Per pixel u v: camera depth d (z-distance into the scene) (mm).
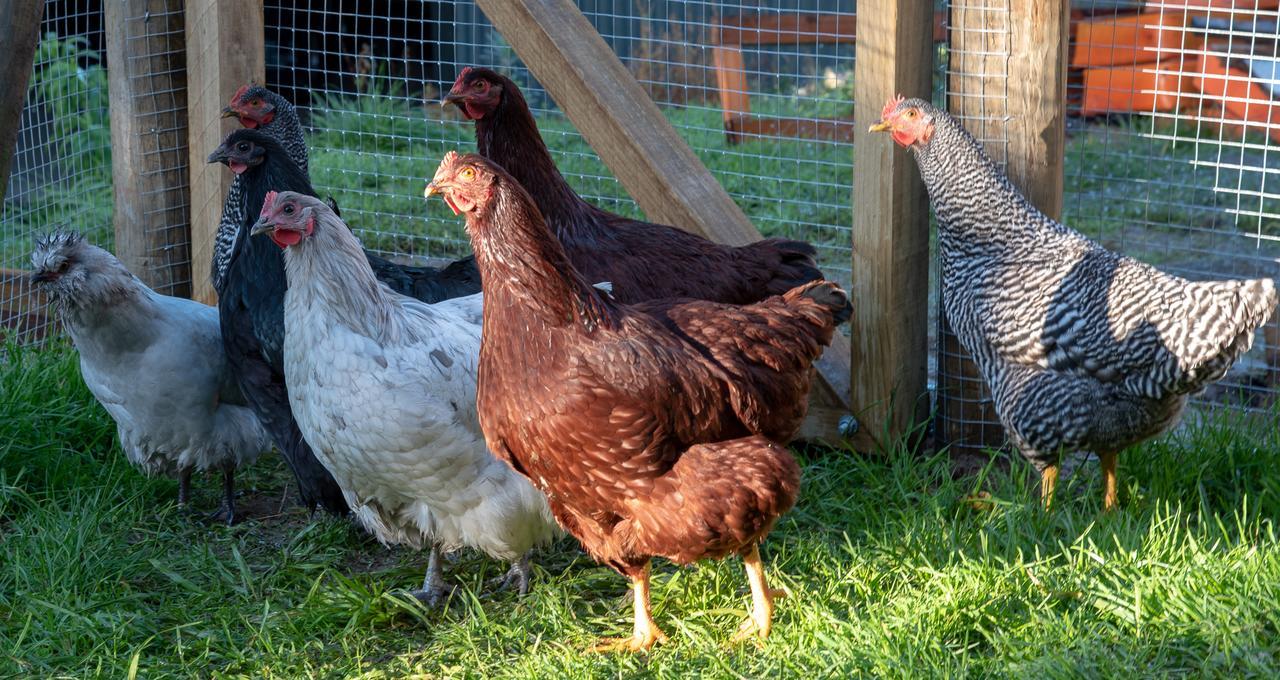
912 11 4605
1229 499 4512
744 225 5090
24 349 5758
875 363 4980
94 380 4598
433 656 3826
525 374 3311
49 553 4250
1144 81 9547
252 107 5516
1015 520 4145
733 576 4145
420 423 3709
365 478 3908
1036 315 4160
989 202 4312
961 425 5090
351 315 3693
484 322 3404
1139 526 3977
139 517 4793
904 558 4016
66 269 4285
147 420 4617
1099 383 4102
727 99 9461
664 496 3426
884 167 4727
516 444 3412
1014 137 4672
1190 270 7254
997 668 3268
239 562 4266
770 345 3629
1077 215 7469
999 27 4574
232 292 4410
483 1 4984
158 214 5996
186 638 3986
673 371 3334
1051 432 4215
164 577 4395
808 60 10031
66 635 3867
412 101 10023
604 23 10008
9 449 4918
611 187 8430
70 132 9141
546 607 4000
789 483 3463
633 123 4953
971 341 4441
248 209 4512
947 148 4363
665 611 3996
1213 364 3869
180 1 5824
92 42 10242
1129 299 3975
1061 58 4602
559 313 3281
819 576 4066
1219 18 9320
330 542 4672
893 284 4859
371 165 8688
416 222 7930
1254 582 3506
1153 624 3432
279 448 4523
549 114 9852
